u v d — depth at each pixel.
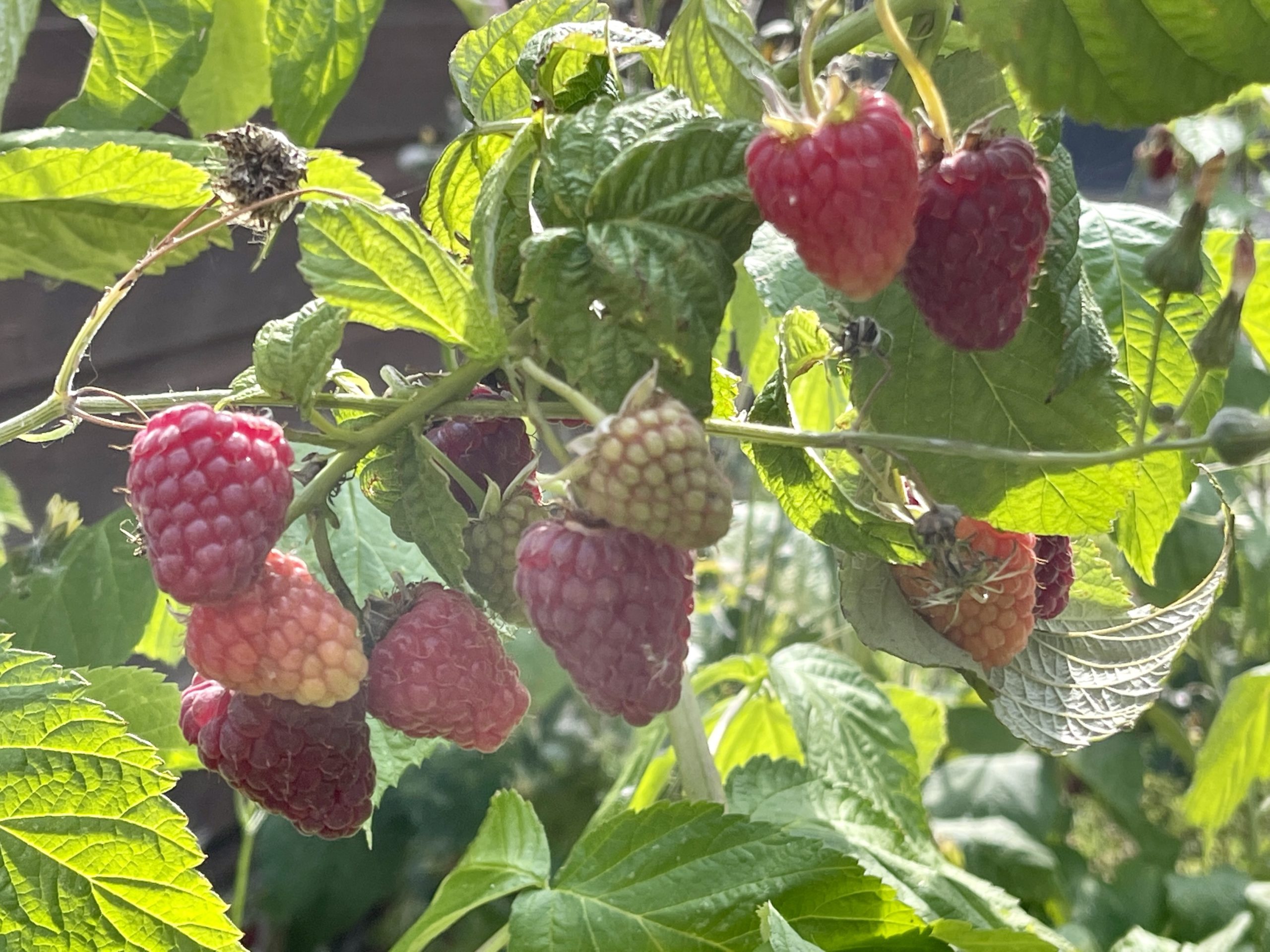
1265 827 0.44
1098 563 0.21
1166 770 0.53
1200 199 0.13
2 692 0.18
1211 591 0.20
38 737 0.18
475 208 0.16
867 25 0.15
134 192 0.25
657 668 0.13
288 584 0.15
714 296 0.13
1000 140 0.14
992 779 0.49
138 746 0.18
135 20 0.28
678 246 0.13
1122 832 0.54
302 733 0.16
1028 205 0.14
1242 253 0.13
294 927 0.50
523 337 0.14
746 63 0.15
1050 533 0.17
